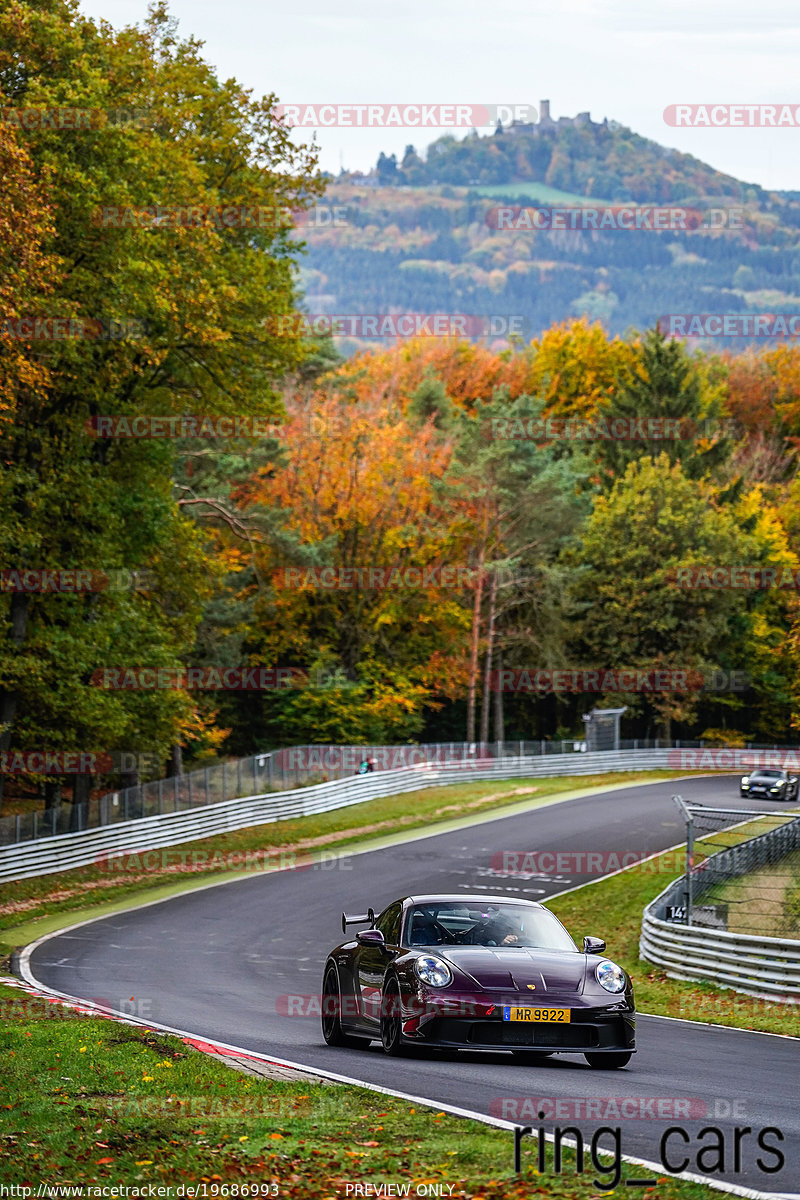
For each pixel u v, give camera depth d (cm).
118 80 6519
